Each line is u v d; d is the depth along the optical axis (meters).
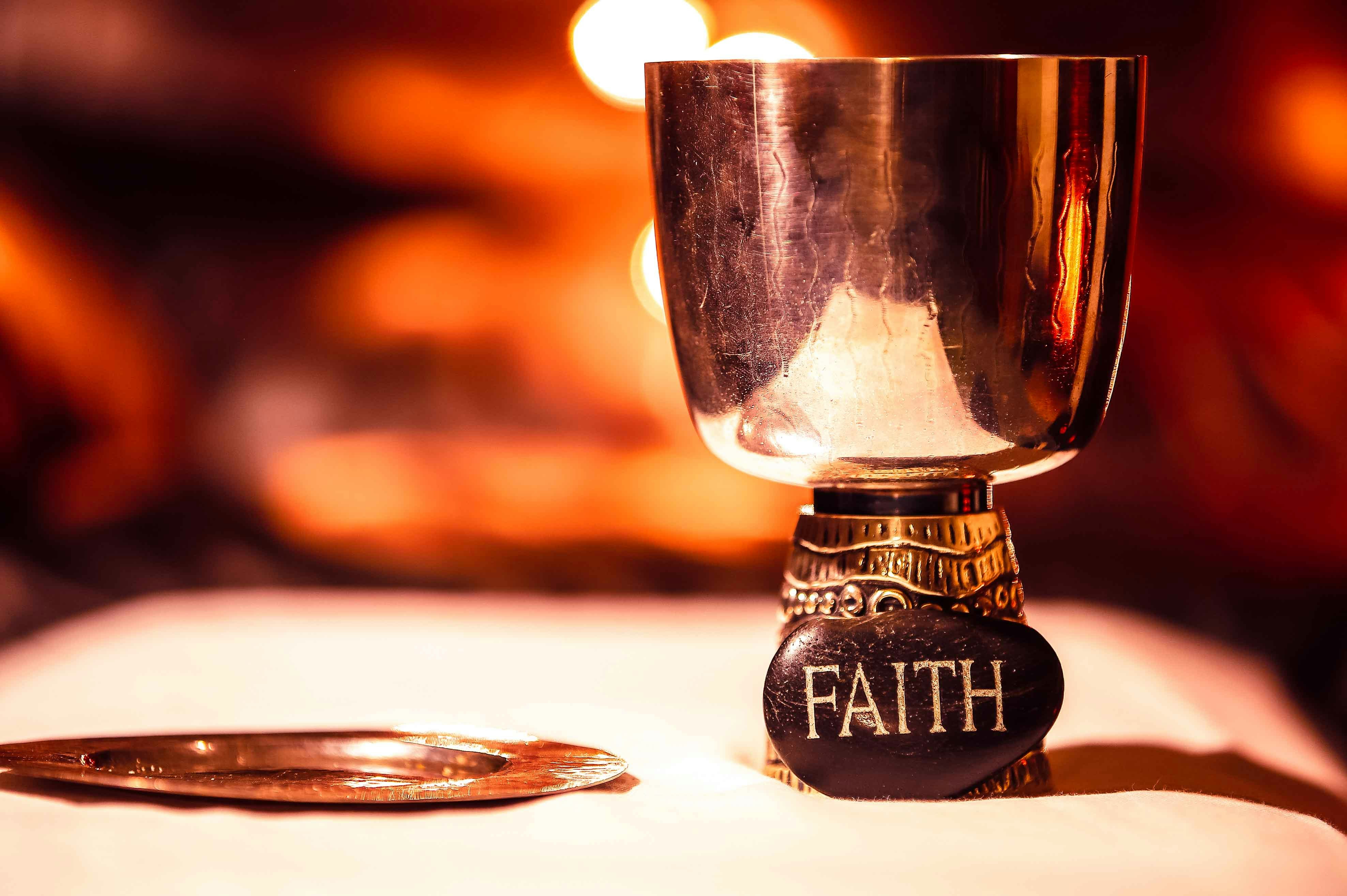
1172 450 1.87
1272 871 0.57
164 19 1.95
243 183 2.03
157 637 0.81
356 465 1.93
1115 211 0.62
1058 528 1.86
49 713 0.71
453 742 0.64
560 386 2.10
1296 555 1.71
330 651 0.79
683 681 0.75
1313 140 1.87
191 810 0.60
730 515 1.86
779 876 0.56
